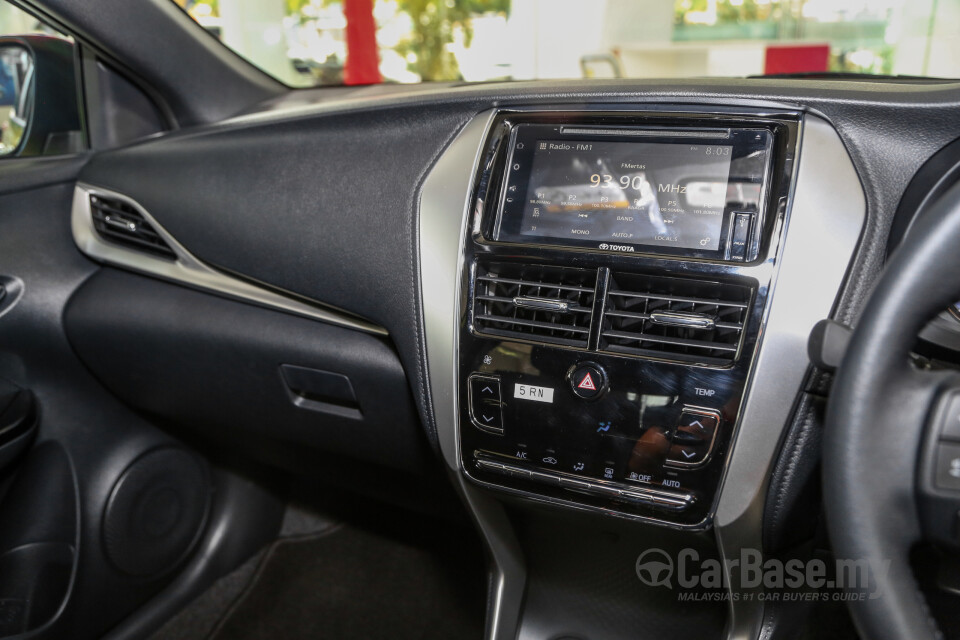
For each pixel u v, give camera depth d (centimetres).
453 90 98
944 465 50
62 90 128
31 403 120
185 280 113
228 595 143
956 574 81
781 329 74
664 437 79
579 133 85
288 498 159
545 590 108
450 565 148
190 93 126
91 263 125
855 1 220
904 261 49
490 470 88
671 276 77
